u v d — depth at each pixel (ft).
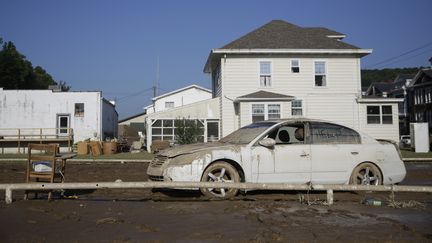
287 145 25.72
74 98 100.99
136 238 15.48
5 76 155.22
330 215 19.84
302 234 16.12
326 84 85.87
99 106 101.65
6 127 98.68
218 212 20.35
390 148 28.07
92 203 22.75
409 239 15.48
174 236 15.80
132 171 43.96
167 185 22.27
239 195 25.86
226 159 24.44
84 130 100.83
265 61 84.84
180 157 24.09
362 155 27.02
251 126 28.02
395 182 27.89
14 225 17.51
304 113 85.05
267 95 80.69
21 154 83.56
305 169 25.67
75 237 15.62
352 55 86.69
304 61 85.66
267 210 20.90
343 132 27.37
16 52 160.25
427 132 78.23
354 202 23.66
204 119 85.71
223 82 83.66
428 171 44.93
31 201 23.13
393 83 216.33
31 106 99.71
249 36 88.33
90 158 65.87
